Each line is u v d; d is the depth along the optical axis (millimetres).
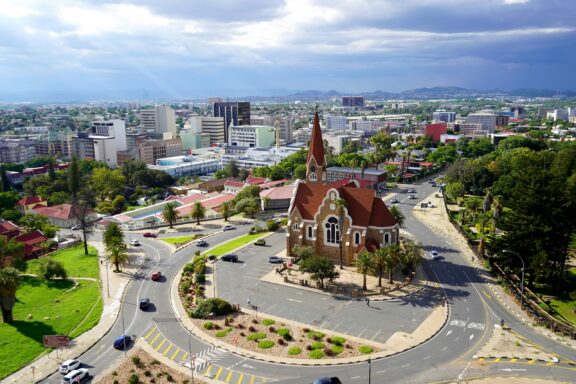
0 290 103875
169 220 192125
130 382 79250
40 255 162000
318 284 119375
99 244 171625
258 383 79375
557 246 120250
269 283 123375
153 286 124938
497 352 87750
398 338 93438
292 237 143125
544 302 111438
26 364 88188
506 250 120000
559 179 121562
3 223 188625
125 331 99750
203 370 83562
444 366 83438
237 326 99625
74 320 105875
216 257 144500
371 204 132375
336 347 89875
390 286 118812
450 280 123875
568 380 78750
